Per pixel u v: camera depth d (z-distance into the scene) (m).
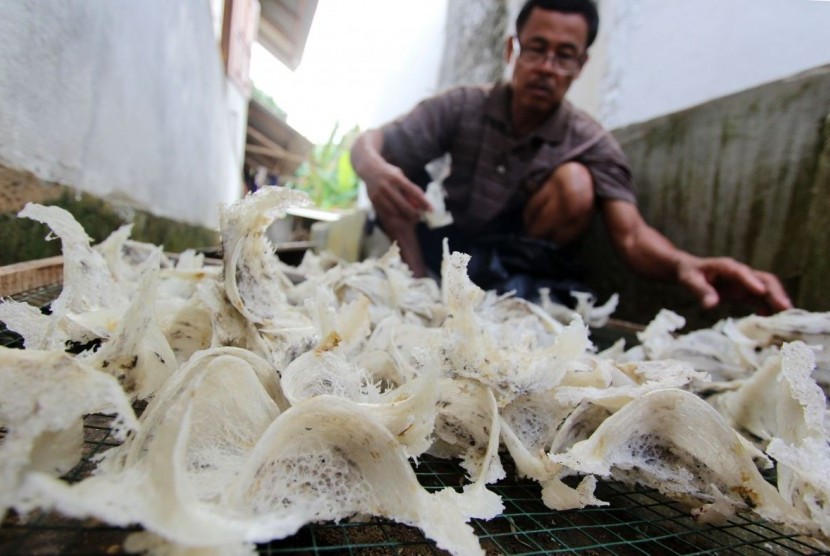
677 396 0.55
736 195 1.96
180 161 2.33
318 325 0.73
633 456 0.56
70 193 1.18
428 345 0.69
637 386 0.64
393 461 0.43
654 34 2.71
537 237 2.38
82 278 0.71
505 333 0.85
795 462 0.47
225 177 4.26
